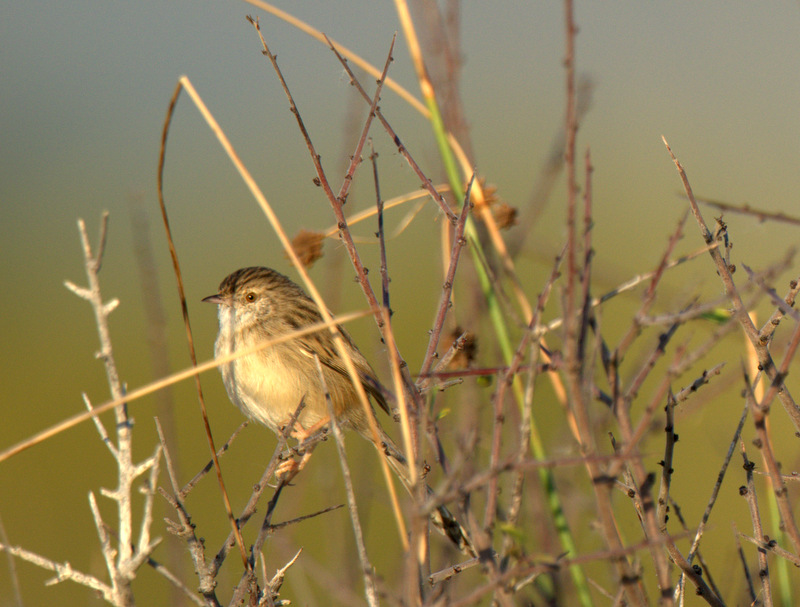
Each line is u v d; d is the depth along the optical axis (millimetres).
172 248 6910
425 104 7773
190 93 6676
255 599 6453
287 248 6477
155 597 14352
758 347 5922
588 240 5117
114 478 17750
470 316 7996
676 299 6430
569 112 4941
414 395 5992
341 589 7953
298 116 6266
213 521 15594
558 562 4859
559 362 5293
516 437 7082
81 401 21438
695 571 6016
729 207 5559
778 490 5410
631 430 5246
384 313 6027
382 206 6301
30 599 13875
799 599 7254
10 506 16641
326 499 8625
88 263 6141
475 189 7715
